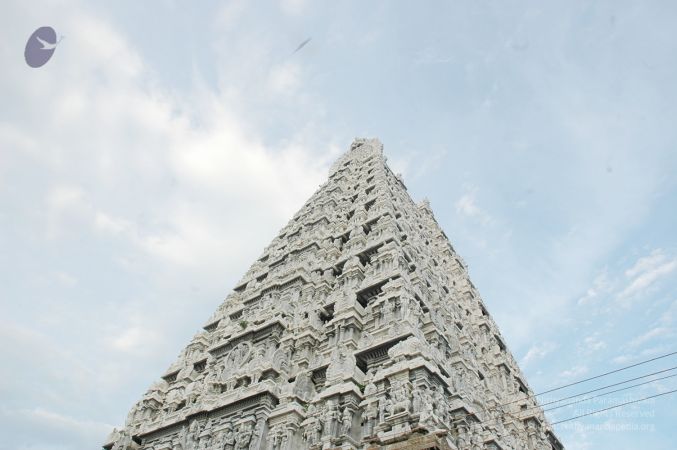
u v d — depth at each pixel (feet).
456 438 68.80
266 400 77.87
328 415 67.46
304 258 131.34
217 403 83.82
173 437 88.74
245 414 78.23
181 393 106.63
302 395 78.07
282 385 83.92
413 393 60.80
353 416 67.00
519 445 101.71
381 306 84.69
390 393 63.00
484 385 107.34
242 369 89.76
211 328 137.39
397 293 83.97
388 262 98.58
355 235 127.24
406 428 56.24
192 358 124.06
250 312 120.26
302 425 71.41
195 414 85.97
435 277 128.06
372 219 131.13
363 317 90.58
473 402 85.25
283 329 100.42
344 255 119.85
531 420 113.60
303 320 98.89
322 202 164.14
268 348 94.73
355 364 75.41
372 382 67.46
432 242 181.98
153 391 116.16
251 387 81.61
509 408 114.73
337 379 73.20
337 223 145.07
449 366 83.46
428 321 89.04
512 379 128.98
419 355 66.74
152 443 92.02
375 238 116.98
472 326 141.90
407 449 52.85
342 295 97.66
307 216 162.09
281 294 119.14
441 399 64.08
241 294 143.84
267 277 137.08
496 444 80.23
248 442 73.10
